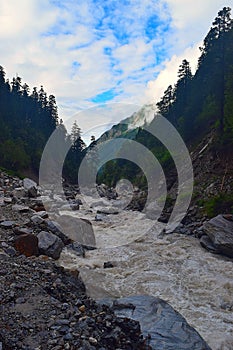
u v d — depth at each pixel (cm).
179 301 1036
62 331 603
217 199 2270
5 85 8125
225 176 2638
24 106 8619
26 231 1367
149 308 823
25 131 7425
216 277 1261
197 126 4397
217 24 3334
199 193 2641
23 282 843
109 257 1512
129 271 1298
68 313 683
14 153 5569
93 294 994
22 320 642
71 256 1390
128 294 1073
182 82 5700
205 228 1788
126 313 797
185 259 1494
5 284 810
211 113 4184
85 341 574
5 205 1881
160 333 711
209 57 4178
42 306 712
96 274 1206
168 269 1347
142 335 672
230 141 2922
